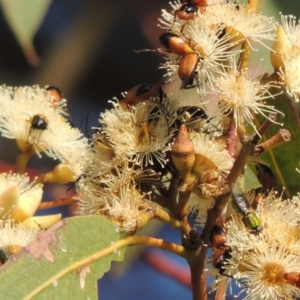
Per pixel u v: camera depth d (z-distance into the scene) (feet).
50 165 1.85
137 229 1.29
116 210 1.29
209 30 1.32
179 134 1.28
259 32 1.33
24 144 1.51
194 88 1.33
